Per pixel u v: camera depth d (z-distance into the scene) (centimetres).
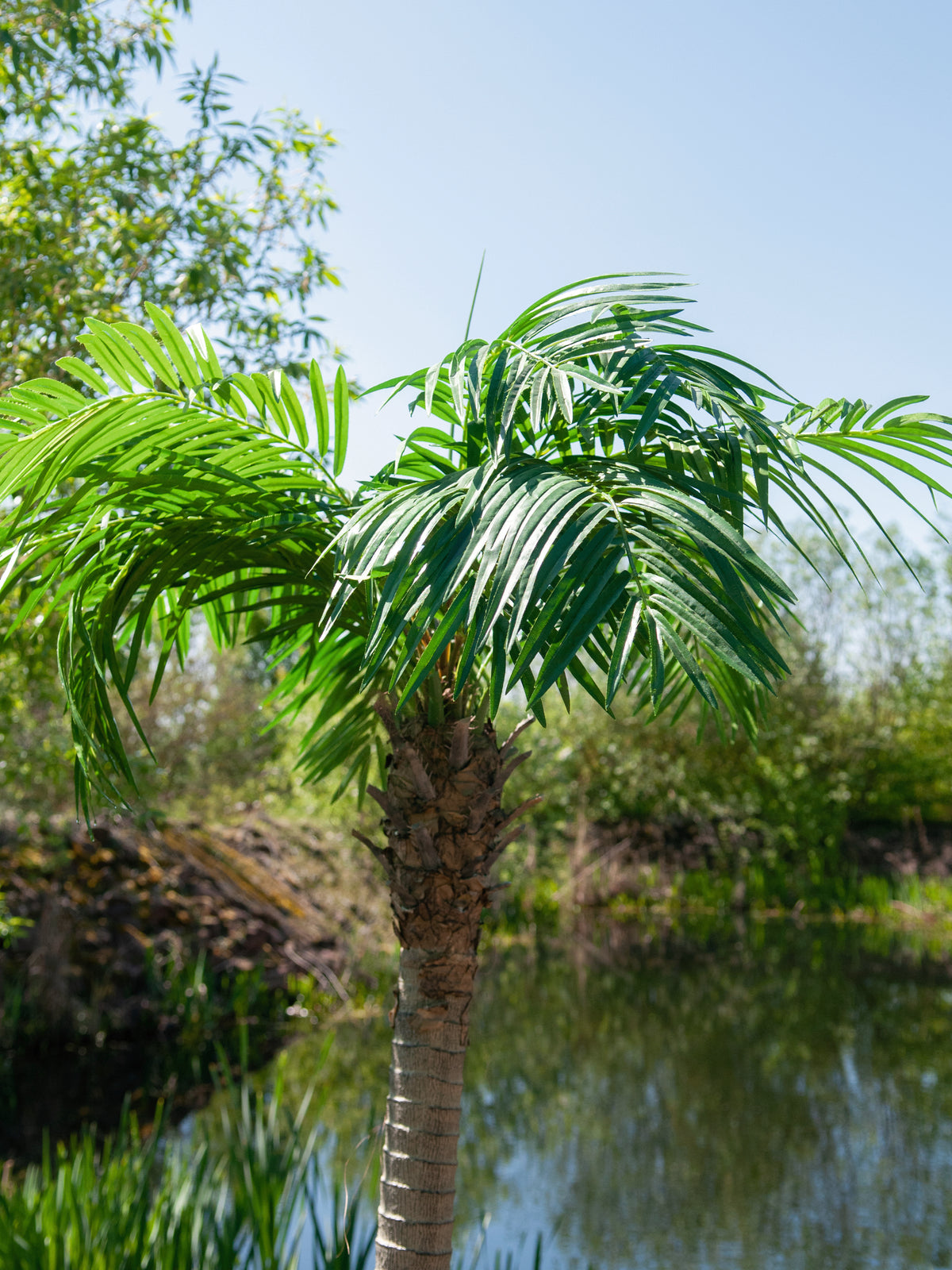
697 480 211
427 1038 247
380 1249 246
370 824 1189
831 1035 944
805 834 1997
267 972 1060
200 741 1099
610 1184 582
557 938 1555
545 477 186
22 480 222
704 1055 873
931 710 2103
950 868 2073
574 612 172
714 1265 480
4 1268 322
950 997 1127
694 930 1655
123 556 268
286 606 298
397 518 196
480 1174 598
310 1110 704
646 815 2058
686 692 312
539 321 245
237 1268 349
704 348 234
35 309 510
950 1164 615
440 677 254
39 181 518
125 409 223
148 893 1031
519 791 1670
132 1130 432
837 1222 529
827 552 2153
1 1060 805
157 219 553
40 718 645
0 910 789
